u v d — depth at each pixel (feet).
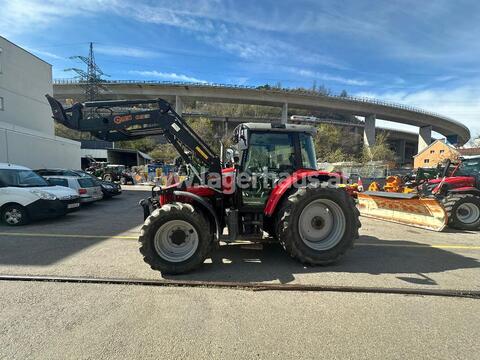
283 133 16.26
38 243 18.62
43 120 76.84
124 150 122.11
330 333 8.79
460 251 17.28
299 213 14.47
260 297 11.12
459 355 7.83
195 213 13.64
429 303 10.75
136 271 13.75
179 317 9.61
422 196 25.16
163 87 163.94
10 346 8.04
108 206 37.40
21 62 69.10
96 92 161.79
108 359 7.54
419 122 199.41
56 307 10.21
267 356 7.71
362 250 17.40
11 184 25.67
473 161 26.91
